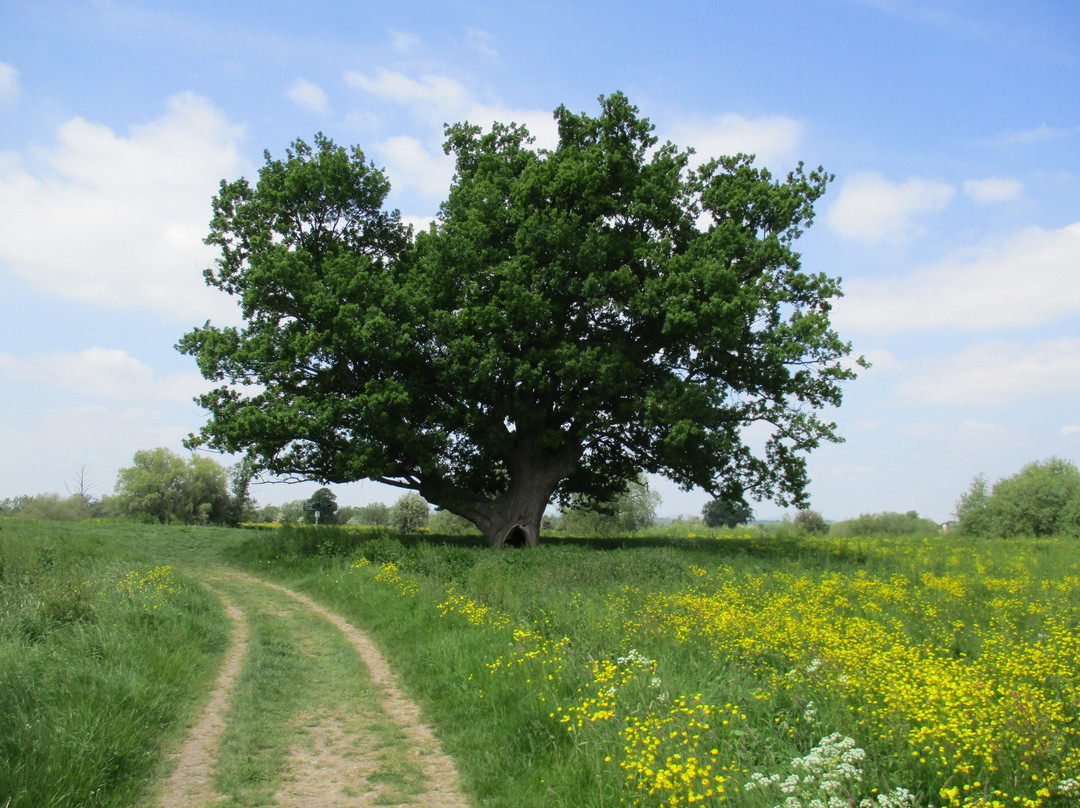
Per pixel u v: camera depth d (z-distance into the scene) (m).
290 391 25.89
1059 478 45.69
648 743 5.91
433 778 6.67
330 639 12.43
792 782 5.15
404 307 25.52
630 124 27.73
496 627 11.24
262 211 27.05
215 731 7.73
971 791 5.10
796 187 28.92
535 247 26.38
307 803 6.11
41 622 10.12
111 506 59.94
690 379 28.36
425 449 25.39
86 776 5.91
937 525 57.62
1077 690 7.04
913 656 8.31
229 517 63.38
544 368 26.58
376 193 28.23
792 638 9.23
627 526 53.28
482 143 30.81
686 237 28.19
